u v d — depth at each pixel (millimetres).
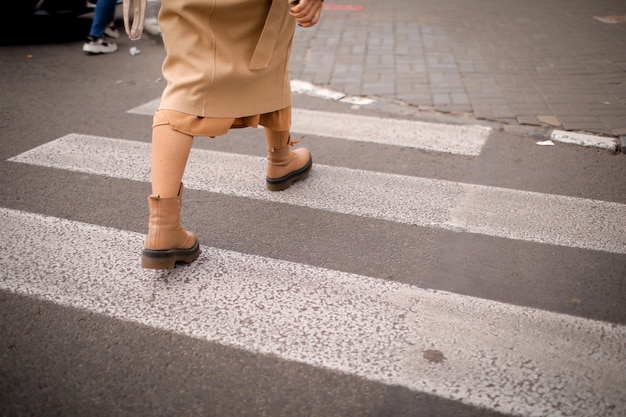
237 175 3621
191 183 3504
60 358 2086
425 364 2068
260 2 2293
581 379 2000
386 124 4492
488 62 6031
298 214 3154
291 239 2906
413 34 7281
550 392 1946
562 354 2119
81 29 7559
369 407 1894
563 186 3484
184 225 3023
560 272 2633
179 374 2023
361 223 3064
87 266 2639
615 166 3756
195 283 2529
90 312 2330
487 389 1960
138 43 6961
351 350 2139
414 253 2785
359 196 3365
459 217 3123
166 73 2404
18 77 5582
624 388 1962
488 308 2377
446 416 1861
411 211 3189
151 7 8398
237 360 2090
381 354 2117
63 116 4609
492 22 7965
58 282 2516
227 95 2402
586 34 7141
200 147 4070
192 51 2285
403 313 2342
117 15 8164
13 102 4895
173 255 2490
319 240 2898
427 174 3660
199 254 2723
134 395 1934
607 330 2252
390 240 2902
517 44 6734
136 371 2035
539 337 2209
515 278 2590
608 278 2590
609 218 3102
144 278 2557
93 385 1971
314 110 4809
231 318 2309
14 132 4242
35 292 2443
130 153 3922
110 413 1859
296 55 6367
